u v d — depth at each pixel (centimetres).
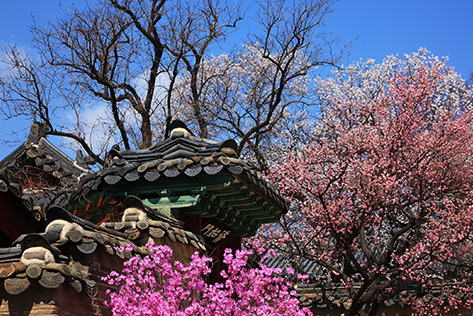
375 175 1414
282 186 1494
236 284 633
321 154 1542
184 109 1920
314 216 1481
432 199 1509
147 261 612
